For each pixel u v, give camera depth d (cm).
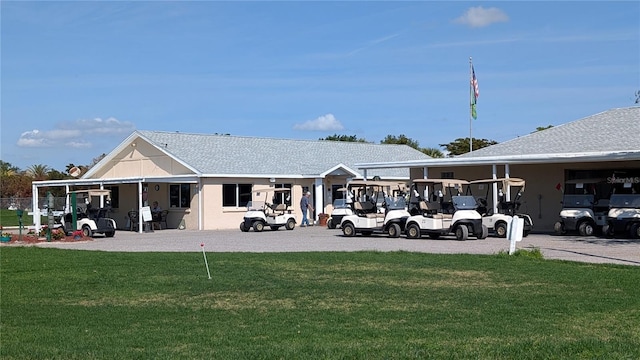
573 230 2575
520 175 3058
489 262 1655
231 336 905
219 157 3662
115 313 1091
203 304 1162
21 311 1116
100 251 2139
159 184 3638
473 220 2412
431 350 797
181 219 3506
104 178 3816
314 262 1700
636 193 2594
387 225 2606
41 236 2925
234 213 3525
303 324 979
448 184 2458
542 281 1349
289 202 3753
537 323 955
